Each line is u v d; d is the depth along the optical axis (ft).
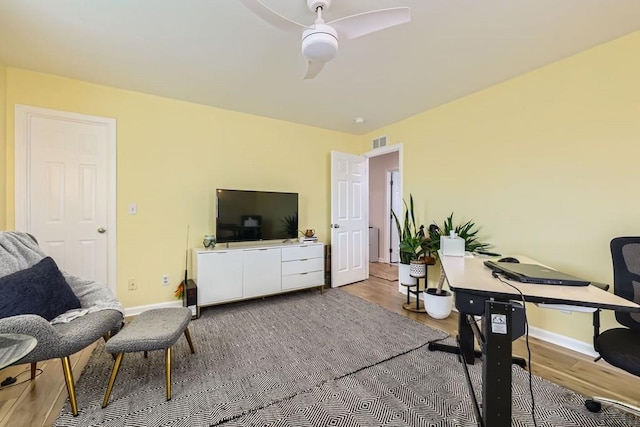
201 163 10.61
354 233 14.12
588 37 6.42
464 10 5.53
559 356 6.83
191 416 4.75
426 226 11.19
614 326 6.59
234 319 9.11
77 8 5.49
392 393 5.43
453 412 4.93
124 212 9.30
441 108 10.63
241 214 10.81
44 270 5.80
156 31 6.23
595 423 4.66
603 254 6.71
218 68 7.88
